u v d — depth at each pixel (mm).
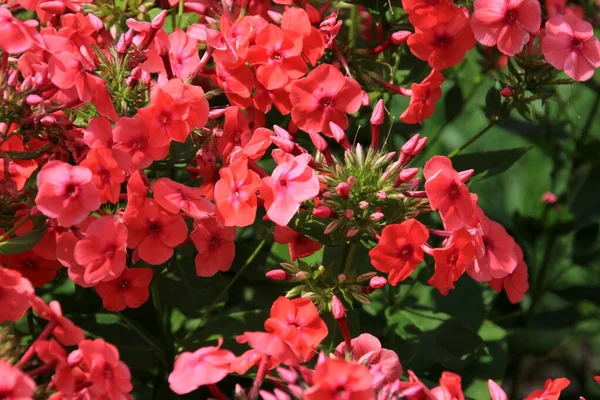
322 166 743
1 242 732
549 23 782
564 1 832
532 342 929
